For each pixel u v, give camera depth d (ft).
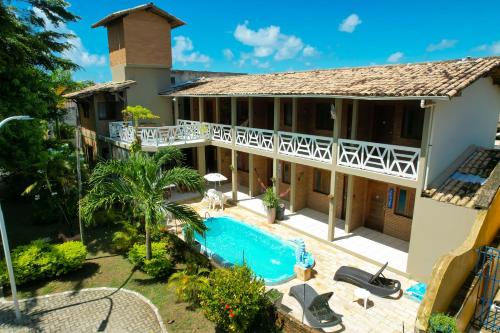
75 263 38.42
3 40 43.34
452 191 35.96
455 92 30.68
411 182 36.88
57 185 53.93
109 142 73.67
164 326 30.66
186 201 66.80
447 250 35.14
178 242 42.37
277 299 31.37
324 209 58.49
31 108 45.34
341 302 34.24
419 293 34.32
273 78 62.28
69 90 98.99
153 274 37.65
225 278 29.96
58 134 91.45
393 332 29.96
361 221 52.60
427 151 35.19
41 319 31.35
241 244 49.60
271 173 71.10
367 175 41.24
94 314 32.24
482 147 44.91
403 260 42.01
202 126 69.56
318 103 56.44
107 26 77.97
